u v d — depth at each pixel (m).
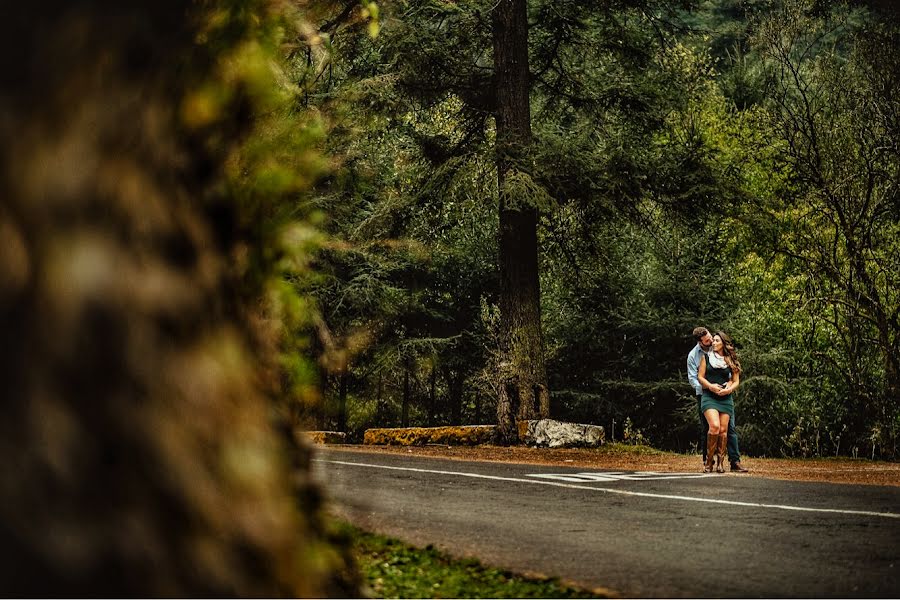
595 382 39.53
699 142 26.28
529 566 6.97
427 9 25.31
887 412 29.81
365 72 24.50
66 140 1.88
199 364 1.96
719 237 37.59
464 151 26.39
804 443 33.34
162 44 2.18
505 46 26.52
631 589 6.16
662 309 37.72
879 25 30.44
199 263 2.11
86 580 1.65
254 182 3.12
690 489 13.09
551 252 29.86
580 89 27.77
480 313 39.62
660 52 27.69
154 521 1.75
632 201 26.05
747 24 31.27
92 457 1.72
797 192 33.81
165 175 2.10
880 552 7.64
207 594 1.80
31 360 1.71
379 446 25.31
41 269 1.77
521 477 14.87
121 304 1.84
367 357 34.66
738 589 6.16
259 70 2.88
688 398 37.47
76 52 1.93
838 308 30.48
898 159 29.36
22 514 1.62
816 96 30.73
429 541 8.09
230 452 1.95
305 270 3.64
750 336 35.00
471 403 45.28
